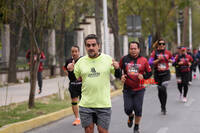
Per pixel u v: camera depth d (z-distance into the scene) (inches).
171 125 673.0
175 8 2213.3
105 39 1296.8
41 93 1115.9
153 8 2107.5
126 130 637.3
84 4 1537.9
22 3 800.9
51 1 864.3
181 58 962.7
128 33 1332.4
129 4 2108.8
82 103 436.1
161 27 2202.3
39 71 1094.4
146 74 580.4
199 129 636.1
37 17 842.2
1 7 863.7
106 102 431.5
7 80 1471.5
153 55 755.4
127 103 585.0
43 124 710.5
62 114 794.8
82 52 2031.3
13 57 1453.0
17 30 1448.1
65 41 1989.4
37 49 820.0
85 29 2057.1
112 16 1563.7
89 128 438.9
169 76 761.6
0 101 933.2
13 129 617.3
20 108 812.6
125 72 585.0
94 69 430.9
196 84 1489.9
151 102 989.8
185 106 898.7
